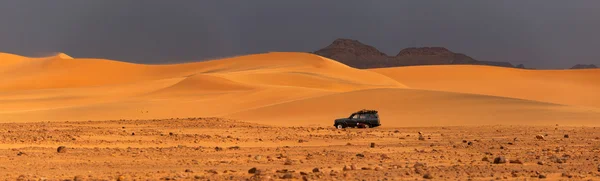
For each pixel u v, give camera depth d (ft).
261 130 335.06
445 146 246.68
